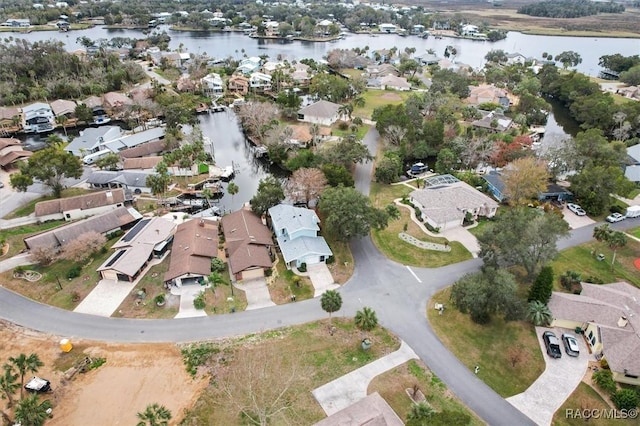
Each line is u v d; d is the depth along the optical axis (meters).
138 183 95.25
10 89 151.50
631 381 49.97
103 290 64.25
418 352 54.41
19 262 70.25
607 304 57.59
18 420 40.88
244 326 57.91
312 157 101.81
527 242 61.50
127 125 142.12
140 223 78.94
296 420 45.41
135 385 49.53
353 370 51.62
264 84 179.88
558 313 57.62
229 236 74.94
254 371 51.06
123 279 66.31
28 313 60.00
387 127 117.88
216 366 51.88
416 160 117.81
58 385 49.41
